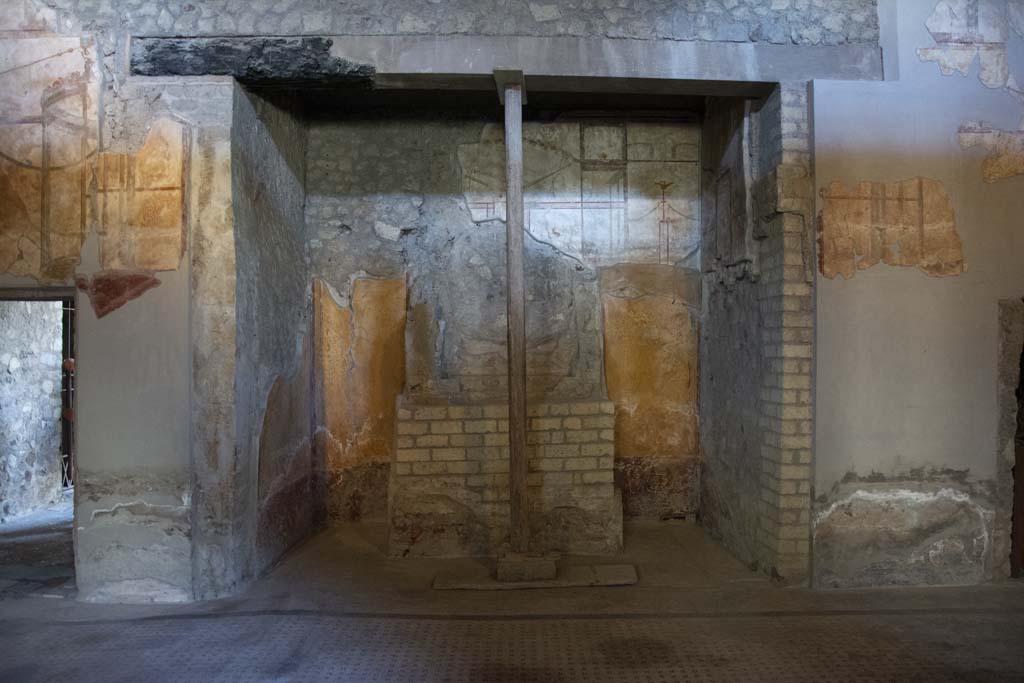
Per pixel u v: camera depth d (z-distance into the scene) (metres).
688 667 2.72
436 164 4.82
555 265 4.82
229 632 3.05
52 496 5.62
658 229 4.86
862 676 2.64
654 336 4.87
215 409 3.47
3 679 2.61
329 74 3.54
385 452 4.82
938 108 3.62
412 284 4.77
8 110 3.52
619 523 4.20
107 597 3.43
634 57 3.59
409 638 2.99
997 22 3.68
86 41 3.50
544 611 3.29
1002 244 3.64
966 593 3.49
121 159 3.49
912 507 3.59
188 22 3.52
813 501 3.56
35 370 5.46
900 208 3.60
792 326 3.57
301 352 4.53
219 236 3.48
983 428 3.62
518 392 3.73
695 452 4.87
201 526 3.46
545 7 3.60
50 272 3.51
